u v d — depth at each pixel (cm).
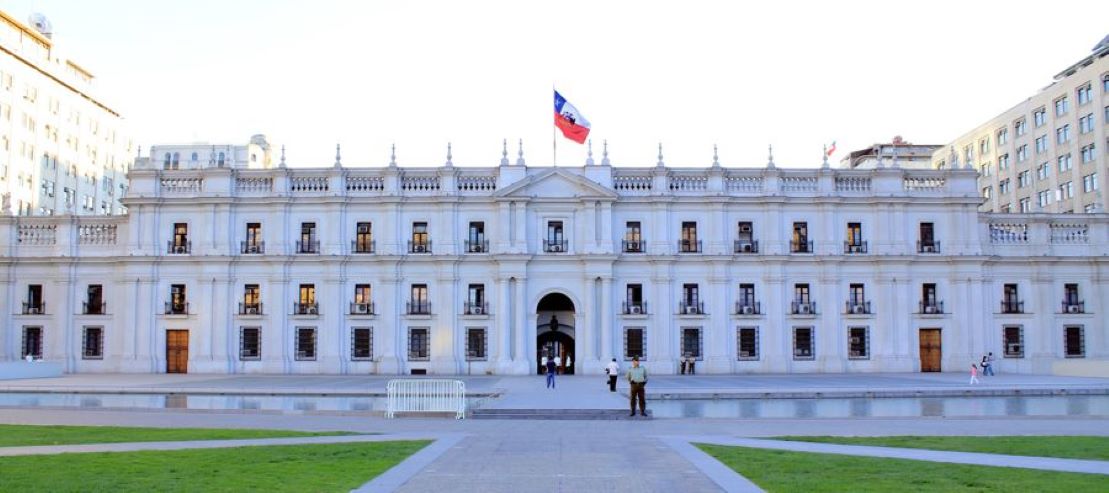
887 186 6988
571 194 6862
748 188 6969
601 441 2539
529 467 2014
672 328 6838
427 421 3269
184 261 6812
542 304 7138
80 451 2244
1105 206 8719
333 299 6806
